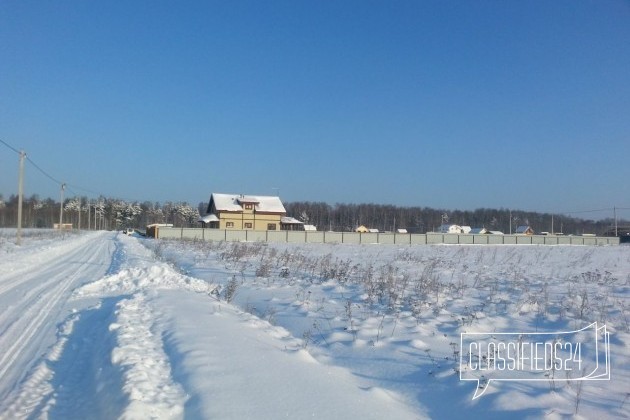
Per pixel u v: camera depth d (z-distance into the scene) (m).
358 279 16.97
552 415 5.17
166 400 5.27
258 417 4.71
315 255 35.50
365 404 5.31
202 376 5.82
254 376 5.89
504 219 143.62
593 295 14.46
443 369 6.99
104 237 75.69
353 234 70.56
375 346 8.33
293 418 4.72
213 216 77.75
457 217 145.38
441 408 5.80
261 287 15.31
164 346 7.36
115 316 9.62
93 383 6.32
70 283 17.23
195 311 10.16
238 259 24.25
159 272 16.58
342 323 10.02
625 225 132.62
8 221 118.19
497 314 11.09
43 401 5.84
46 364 7.22
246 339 7.80
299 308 11.66
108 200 163.00
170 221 157.62
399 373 7.03
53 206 141.00
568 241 79.00
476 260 30.83
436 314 10.98
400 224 132.62
